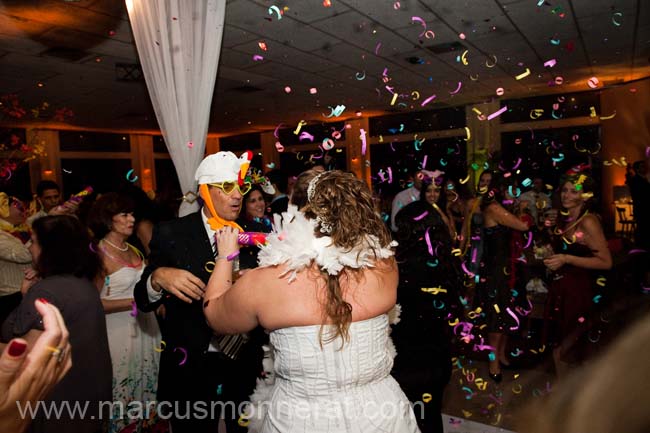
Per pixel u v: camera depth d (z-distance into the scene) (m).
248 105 9.06
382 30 4.73
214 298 1.29
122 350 2.29
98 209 2.32
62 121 10.06
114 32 4.44
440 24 4.62
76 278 1.64
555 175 8.28
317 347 1.15
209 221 1.71
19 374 0.59
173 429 1.83
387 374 1.31
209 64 2.40
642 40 5.40
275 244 1.21
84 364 1.61
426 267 1.74
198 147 2.41
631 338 0.50
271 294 1.16
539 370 3.21
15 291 3.01
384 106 9.73
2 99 7.33
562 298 2.68
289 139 13.55
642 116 7.80
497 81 7.53
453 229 3.95
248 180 1.87
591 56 6.15
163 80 2.39
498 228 3.19
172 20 2.33
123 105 8.61
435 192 3.58
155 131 13.02
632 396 0.45
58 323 0.64
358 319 1.19
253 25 4.41
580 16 4.51
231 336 1.78
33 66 5.64
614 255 3.94
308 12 4.11
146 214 2.95
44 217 1.67
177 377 1.81
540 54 5.93
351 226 1.19
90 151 12.48
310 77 6.73
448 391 3.01
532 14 4.42
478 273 3.49
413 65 6.24
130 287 2.33
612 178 8.44
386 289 1.25
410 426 1.28
